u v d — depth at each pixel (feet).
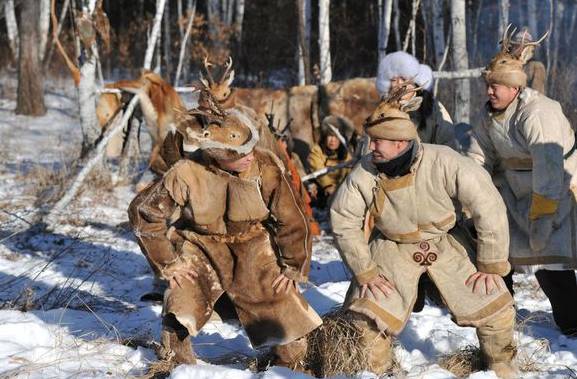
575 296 18.88
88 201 34.37
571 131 18.48
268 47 79.05
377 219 15.25
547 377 15.98
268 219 15.16
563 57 61.36
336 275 26.43
